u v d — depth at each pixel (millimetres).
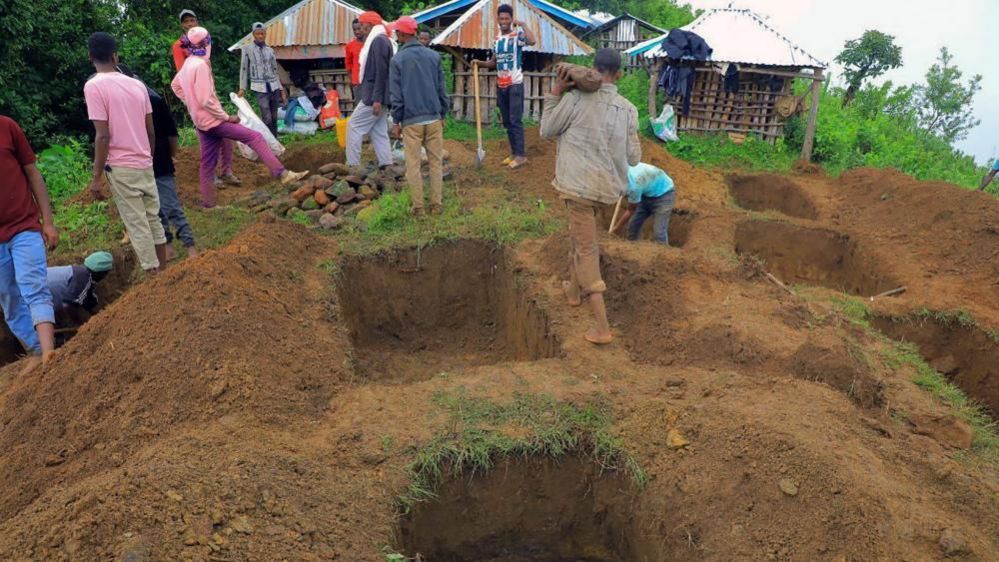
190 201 7738
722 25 12469
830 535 3025
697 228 7871
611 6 30062
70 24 12461
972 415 4562
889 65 20578
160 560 2582
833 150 12820
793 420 3744
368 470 3580
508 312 6406
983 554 2957
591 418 4055
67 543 2588
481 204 7617
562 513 4023
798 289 6426
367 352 6383
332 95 11945
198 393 3977
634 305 5391
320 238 6621
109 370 4129
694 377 4492
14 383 4527
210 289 4578
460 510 3836
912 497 3275
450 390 4340
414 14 14891
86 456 3742
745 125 12633
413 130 6832
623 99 4602
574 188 4551
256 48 10172
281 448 3613
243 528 2871
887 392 4625
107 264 5820
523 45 8516
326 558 2881
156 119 5746
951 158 18359
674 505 3521
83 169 9539
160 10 15672
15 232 4363
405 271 6688
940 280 6758
